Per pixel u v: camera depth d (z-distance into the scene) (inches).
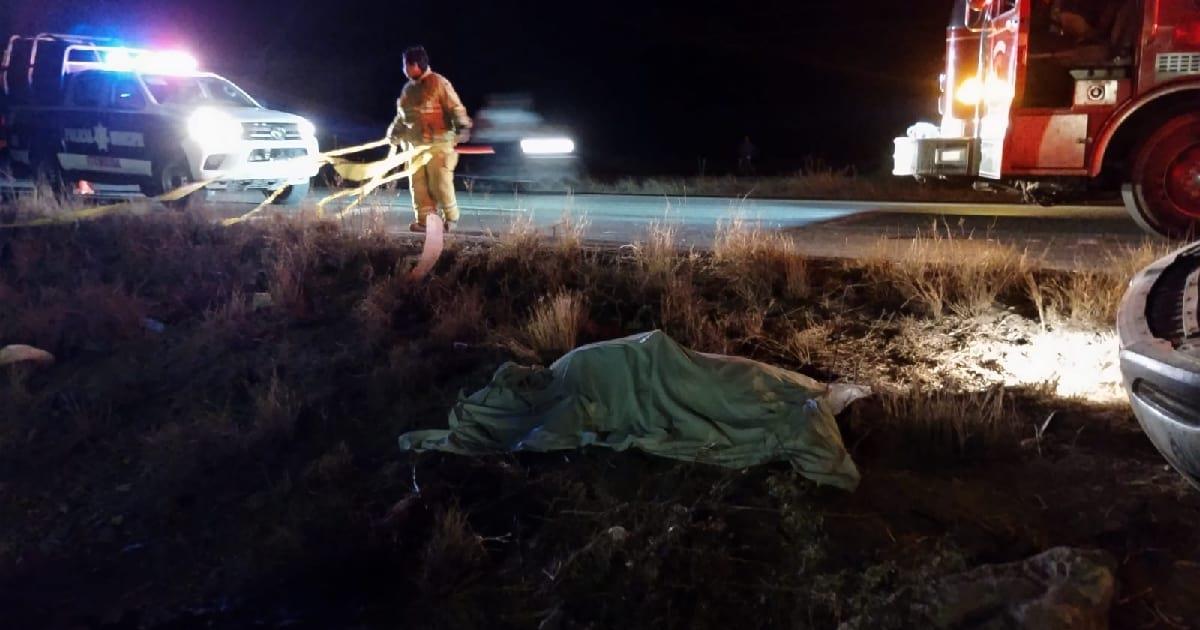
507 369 238.5
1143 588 164.7
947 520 185.9
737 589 174.4
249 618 192.4
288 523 222.1
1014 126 394.3
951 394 228.8
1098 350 247.6
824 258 330.6
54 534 236.8
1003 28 401.4
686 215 496.7
